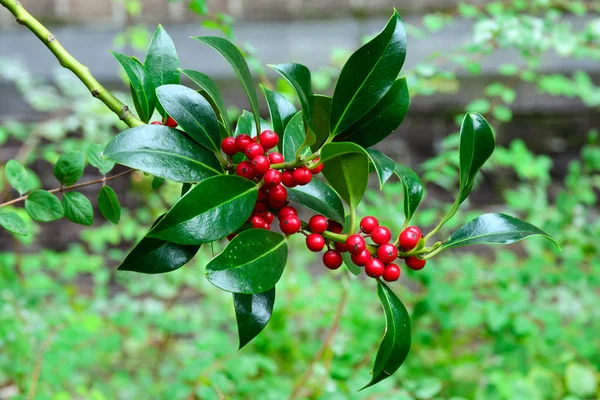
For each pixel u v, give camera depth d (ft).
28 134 5.18
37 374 2.85
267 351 3.40
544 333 3.22
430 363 3.59
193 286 4.58
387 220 3.58
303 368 3.53
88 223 1.99
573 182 4.22
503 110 4.05
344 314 3.59
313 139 1.74
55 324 3.27
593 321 3.91
